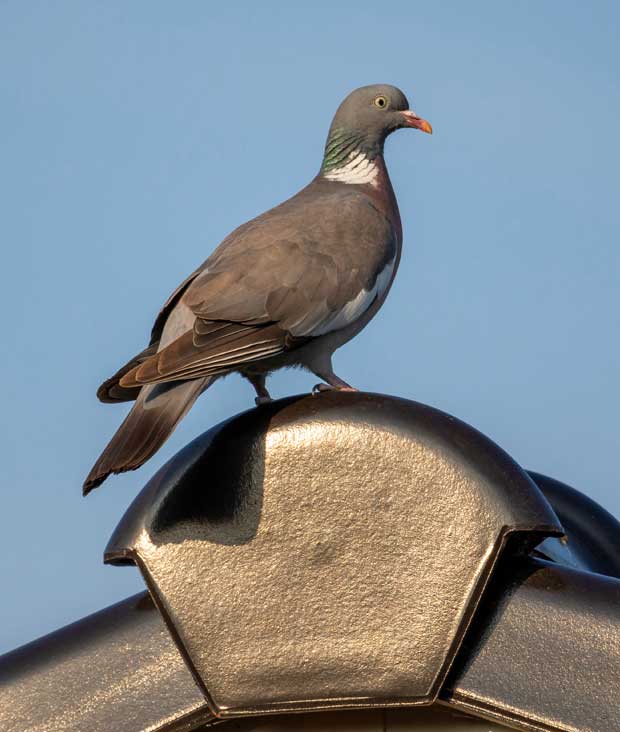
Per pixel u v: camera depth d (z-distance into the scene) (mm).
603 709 6082
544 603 6414
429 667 6164
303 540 6402
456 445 6418
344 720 6531
